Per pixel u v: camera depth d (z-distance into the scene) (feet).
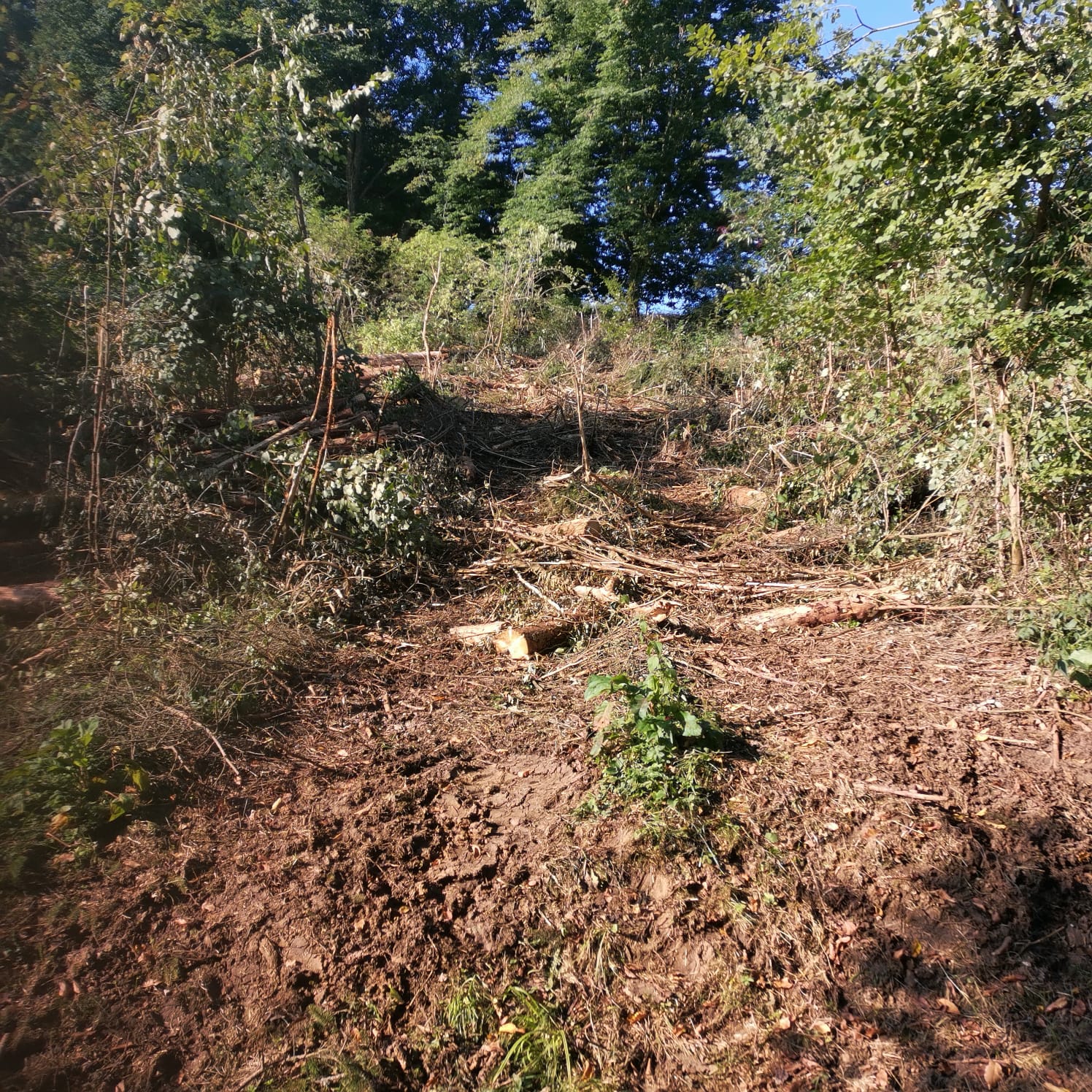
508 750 13.32
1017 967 9.98
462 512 22.76
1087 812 11.69
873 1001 9.77
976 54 15.94
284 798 11.99
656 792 11.76
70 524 17.28
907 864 10.94
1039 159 15.55
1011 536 17.24
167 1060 8.58
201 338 23.36
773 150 32.12
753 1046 9.39
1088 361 15.94
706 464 30.01
